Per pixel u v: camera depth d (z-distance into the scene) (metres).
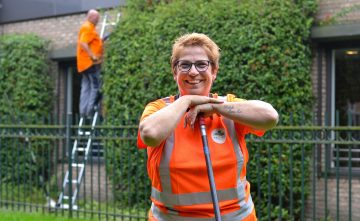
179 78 2.97
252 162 8.05
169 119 2.77
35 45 11.58
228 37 8.38
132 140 7.75
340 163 8.37
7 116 11.34
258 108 2.86
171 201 2.90
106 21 10.40
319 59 8.57
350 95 8.52
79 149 9.08
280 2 8.23
